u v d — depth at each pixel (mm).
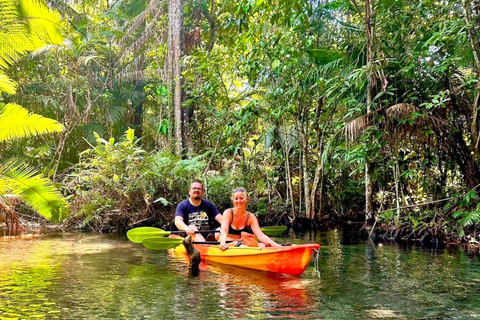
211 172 13500
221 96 13055
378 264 6086
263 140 13414
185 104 13438
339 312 3779
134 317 3639
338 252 7258
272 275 5309
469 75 8953
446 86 8453
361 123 8328
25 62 16469
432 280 5051
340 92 9062
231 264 6039
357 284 4840
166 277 5203
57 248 7695
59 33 9156
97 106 18516
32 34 8969
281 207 12984
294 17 9211
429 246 8008
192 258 5680
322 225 12227
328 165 11781
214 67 12070
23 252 7184
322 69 9945
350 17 11055
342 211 13438
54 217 7848
